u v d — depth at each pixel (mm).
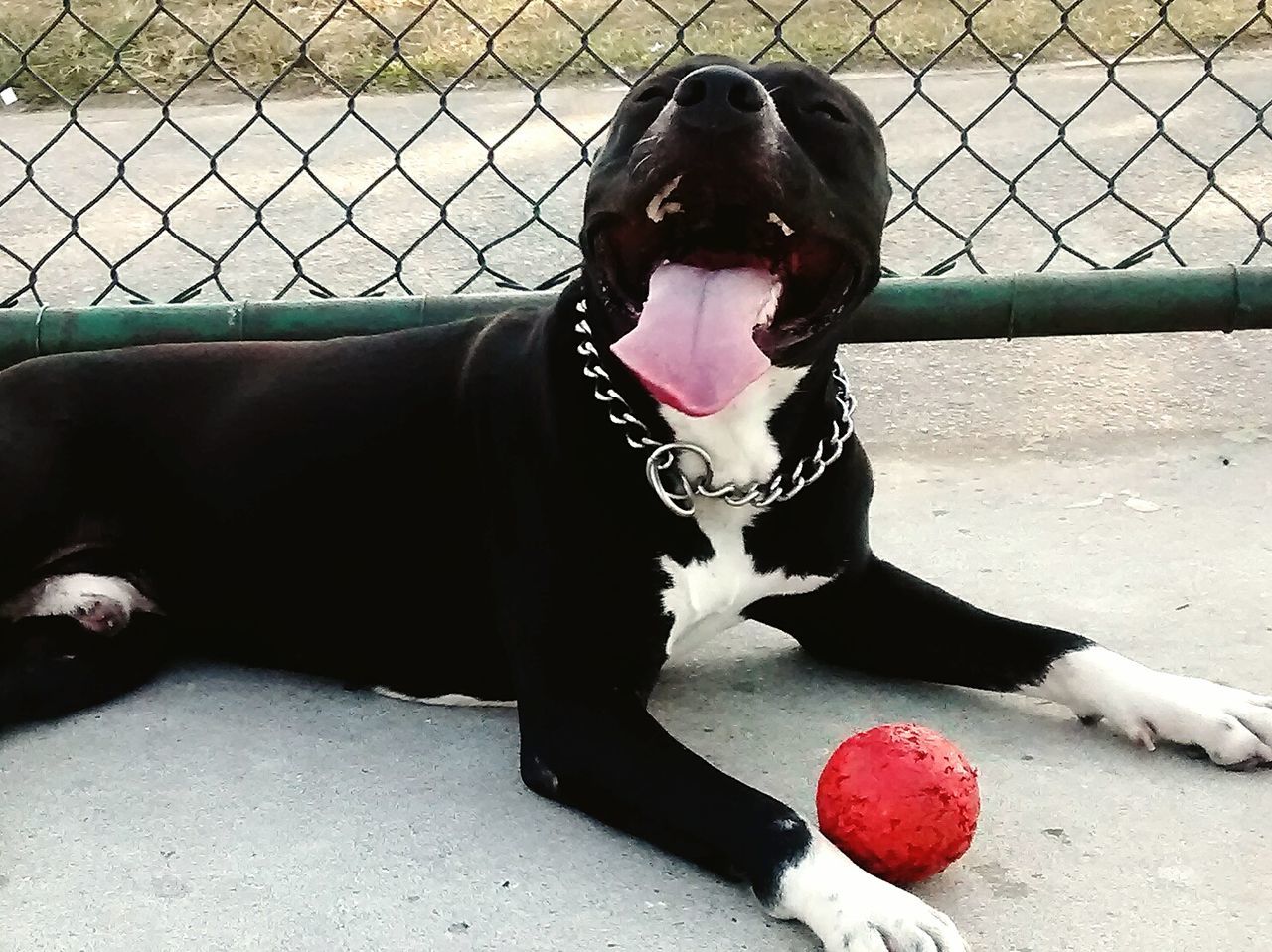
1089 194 2047
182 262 1900
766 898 792
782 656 1067
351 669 1039
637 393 915
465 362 1005
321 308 1326
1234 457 1310
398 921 797
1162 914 792
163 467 1067
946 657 1002
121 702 1019
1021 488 1271
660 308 882
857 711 992
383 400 1023
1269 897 804
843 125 936
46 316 1324
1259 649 1031
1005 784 902
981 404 1438
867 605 1016
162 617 1096
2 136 2445
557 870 836
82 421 1066
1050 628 992
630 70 2594
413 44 2721
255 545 1048
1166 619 1069
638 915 801
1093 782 904
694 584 936
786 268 929
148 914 803
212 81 2648
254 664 1076
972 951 769
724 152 854
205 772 929
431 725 987
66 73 2645
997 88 2527
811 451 955
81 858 847
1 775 928
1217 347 1527
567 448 921
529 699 915
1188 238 1869
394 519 1009
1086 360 1520
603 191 913
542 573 922
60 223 2074
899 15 2832
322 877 830
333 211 2092
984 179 2121
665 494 913
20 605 1064
